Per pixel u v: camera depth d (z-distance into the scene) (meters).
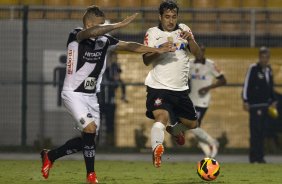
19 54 65.62
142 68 65.88
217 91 66.69
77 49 31.84
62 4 72.50
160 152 31.50
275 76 66.50
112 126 65.75
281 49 66.62
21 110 65.56
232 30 73.25
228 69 66.75
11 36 65.62
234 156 63.31
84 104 32.06
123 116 66.00
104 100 65.00
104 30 31.00
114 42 32.53
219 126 66.69
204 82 53.84
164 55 34.34
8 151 65.19
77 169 43.22
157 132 33.28
